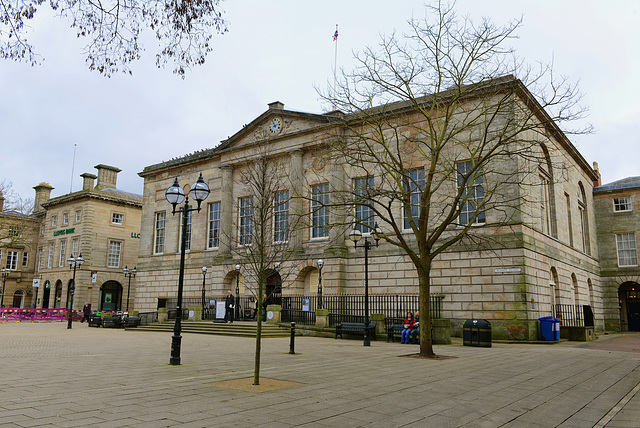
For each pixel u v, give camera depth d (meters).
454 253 26.77
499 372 12.48
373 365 13.61
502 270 25.20
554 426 7.17
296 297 31.30
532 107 23.11
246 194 36.78
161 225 43.66
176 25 9.85
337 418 7.20
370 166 30.25
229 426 6.61
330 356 16.00
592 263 39.84
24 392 8.95
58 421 6.70
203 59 10.38
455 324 26.09
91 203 55.16
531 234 26.30
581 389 10.27
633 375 12.53
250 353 16.81
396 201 29.42
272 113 35.72
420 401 8.57
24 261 64.25
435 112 27.94
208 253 38.72
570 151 35.41
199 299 38.25
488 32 18.16
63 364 13.29
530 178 27.25
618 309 41.38
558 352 18.67
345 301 30.12
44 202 62.88
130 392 9.00
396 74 18.80
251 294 34.78
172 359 13.34
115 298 56.72
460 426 6.95
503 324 24.75
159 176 44.44
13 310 47.97
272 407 7.85
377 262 29.53
